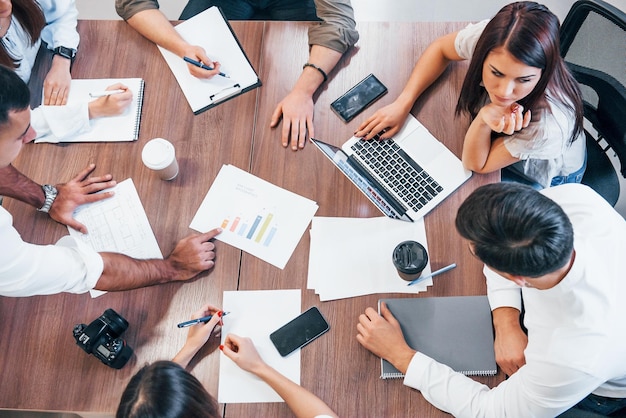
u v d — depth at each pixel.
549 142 1.53
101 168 1.69
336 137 1.70
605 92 1.65
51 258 1.40
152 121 1.74
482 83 1.53
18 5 1.69
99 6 2.87
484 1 2.75
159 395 1.06
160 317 1.52
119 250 1.59
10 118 1.29
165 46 1.81
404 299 1.50
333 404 1.42
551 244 1.06
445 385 1.37
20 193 1.58
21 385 1.47
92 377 1.47
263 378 1.42
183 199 1.64
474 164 1.58
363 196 1.62
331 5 1.76
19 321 1.53
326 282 1.53
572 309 1.22
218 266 1.56
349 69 1.78
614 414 1.50
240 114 1.73
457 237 1.56
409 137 1.67
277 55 1.81
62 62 1.81
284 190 1.64
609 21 1.54
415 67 1.72
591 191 1.38
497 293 1.46
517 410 1.30
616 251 1.28
